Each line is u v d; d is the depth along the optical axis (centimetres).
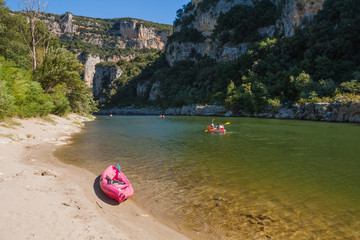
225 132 3095
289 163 1447
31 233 541
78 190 903
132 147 1945
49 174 1064
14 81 2459
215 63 13575
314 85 6225
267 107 7044
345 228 686
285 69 8306
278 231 665
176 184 1044
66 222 618
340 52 7056
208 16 15200
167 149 1877
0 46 3859
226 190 978
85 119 5344
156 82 15475
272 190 986
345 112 4962
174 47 17012
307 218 745
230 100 8019
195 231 661
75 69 3888
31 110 2645
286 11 10488
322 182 1095
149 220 717
